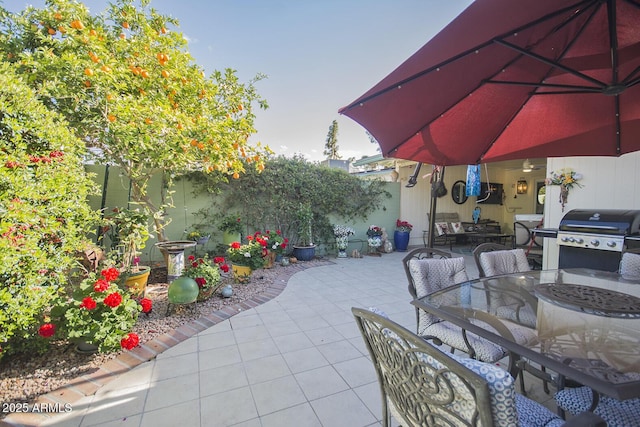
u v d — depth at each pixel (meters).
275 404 1.76
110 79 2.92
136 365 2.17
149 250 5.03
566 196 4.52
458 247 8.08
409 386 0.97
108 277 2.28
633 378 1.03
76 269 2.94
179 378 2.02
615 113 1.94
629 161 3.91
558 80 1.80
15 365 2.06
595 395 1.21
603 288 1.94
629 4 1.21
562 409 1.39
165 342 2.51
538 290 1.85
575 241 3.74
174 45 3.71
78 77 2.86
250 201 5.80
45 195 2.07
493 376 0.69
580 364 1.13
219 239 5.60
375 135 1.78
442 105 1.71
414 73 1.26
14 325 1.85
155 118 3.18
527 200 8.80
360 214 7.20
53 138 2.28
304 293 3.92
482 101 1.84
